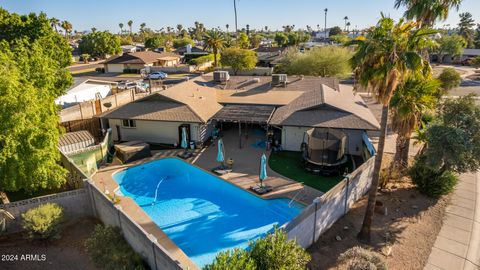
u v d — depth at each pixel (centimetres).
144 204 2112
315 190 2192
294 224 1422
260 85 4078
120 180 2455
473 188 2195
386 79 1405
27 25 3341
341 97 3425
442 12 2267
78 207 1858
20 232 1714
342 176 2408
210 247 1672
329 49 5966
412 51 1377
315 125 2683
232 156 2819
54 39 3572
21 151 1698
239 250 1192
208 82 4300
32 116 1719
